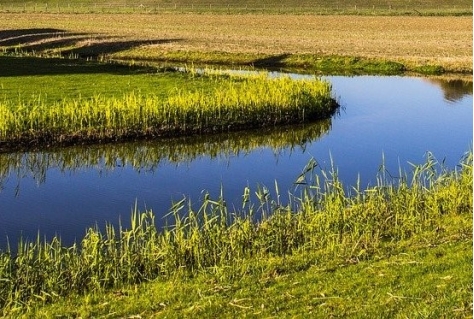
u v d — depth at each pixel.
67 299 11.74
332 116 31.81
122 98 29.23
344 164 23.50
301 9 114.31
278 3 128.75
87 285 12.20
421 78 44.31
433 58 48.97
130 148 25.42
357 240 13.95
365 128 29.48
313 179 21.17
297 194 19.36
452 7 120.12
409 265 12.44
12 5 129.25
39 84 34.44
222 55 51.75
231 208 18.06
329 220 14.63
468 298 10.74
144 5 127.50
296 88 31.61
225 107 27.84
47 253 12.95
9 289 11.92
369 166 23.14
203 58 51.59
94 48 55.75
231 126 27.61
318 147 26.33
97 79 36.62
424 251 13.19
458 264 12.33
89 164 23.67
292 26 78.62
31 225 17.02
